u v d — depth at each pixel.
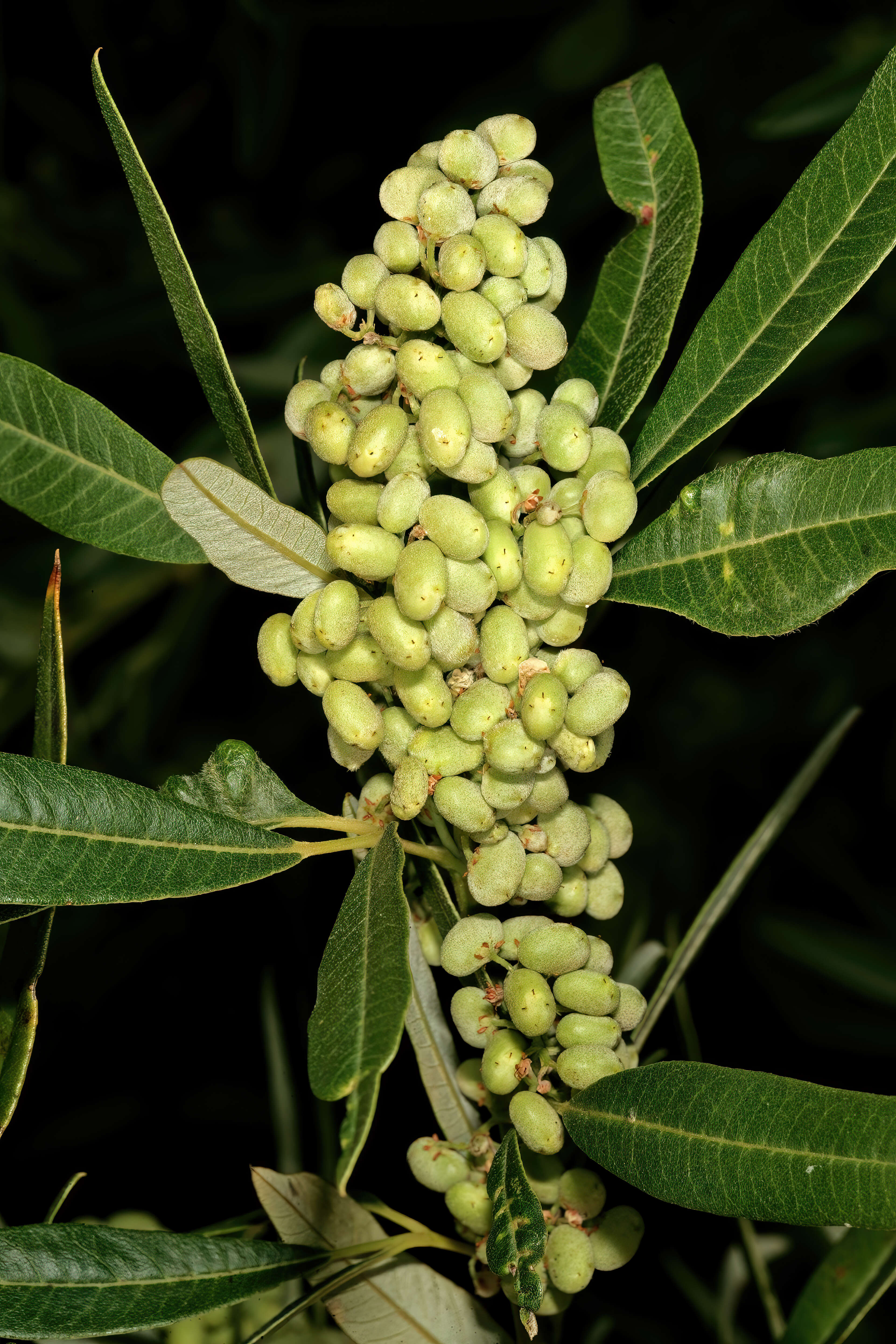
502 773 0.53
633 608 0.84
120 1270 0.55
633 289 0.57
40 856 0.53
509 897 0.54
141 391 0.89
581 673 0.54
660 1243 0.67
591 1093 0.54
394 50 0.93
